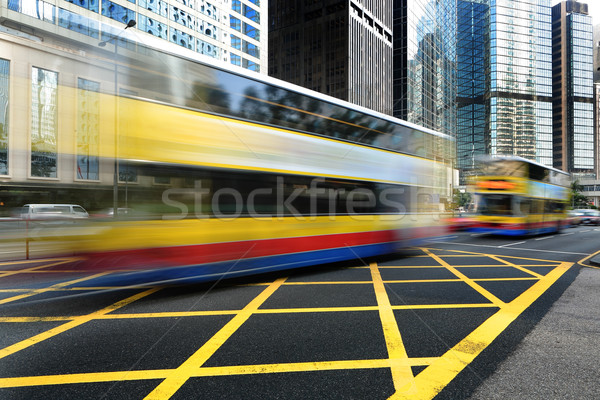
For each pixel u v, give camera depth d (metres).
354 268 8.42
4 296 5.66
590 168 134.62
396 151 9.38
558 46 138.25
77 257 4.49
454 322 4.37
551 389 2.76
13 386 2.79
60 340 3.78
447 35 79.50
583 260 9.67
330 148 7.52
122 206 4.61
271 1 64.56
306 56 60.09
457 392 2.71
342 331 4.05
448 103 78.75
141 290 6.07
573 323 4.34
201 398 2.62
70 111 4.25
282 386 2.80
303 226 6.80
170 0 40.75
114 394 2.67
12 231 4.11
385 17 63.53
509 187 15.29
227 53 49.50
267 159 6.24
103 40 4.53
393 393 2.70
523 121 121.62
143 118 4.76
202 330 4.09
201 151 5.32
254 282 6.78
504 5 121.44
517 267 8.50
